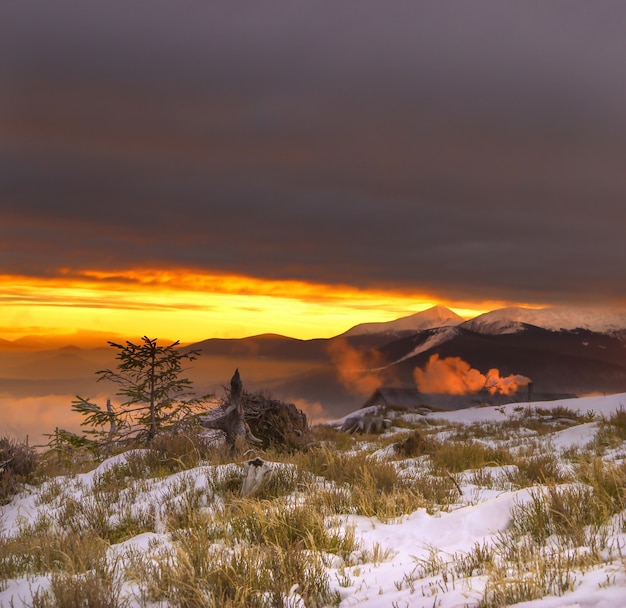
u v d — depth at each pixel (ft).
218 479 36.65
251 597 18.71
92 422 60.85
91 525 31.19
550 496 24.82
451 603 16.31
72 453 60.34
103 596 19.49
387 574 20.58
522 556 19.25
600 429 66.08
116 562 22.93
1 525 37.01
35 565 25.50
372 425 100.99
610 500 24.53
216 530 27.37
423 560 20.86
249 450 46.39
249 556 21.26
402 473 44.19
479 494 34.24
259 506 27.17
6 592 22.76
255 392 62.75
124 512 33.68
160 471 42.45
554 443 66.18
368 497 30.89
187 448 48.01
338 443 74.08
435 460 49.32
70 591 19.77
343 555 23.61
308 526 25.35
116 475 43.80
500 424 95.09
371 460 40.14
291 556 20.84
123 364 61.16
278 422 59.36
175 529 28.43
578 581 16.51
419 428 103.30
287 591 18.98
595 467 29.55
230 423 51.93
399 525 26.73
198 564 21.21
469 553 20.80
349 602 18.57
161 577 20.62
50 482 47.26
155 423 60.49
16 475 47.80
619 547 18.34
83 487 43.29
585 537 20.59
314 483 35.96
